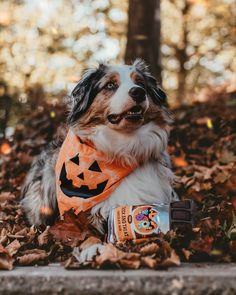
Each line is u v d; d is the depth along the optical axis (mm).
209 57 5668
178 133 2104
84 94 1241
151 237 1036
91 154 1202
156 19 2590
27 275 858
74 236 1106
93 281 828
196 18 5676
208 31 5664
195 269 895
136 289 816
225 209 1229
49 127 2221
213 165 1828
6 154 2117
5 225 1314
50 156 1369
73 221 1125
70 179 1194
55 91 3037
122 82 1211
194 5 5453
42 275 853
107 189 1162
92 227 1136
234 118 2184
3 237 1167
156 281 819
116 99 1180
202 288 811
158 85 1305
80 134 1230
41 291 842
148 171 1215
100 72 1244
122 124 1177
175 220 1043
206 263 967
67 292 832
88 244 1029
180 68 5621
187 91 4379
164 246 952
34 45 3988
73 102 1264
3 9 4160
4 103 2680
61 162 1232
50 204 1296
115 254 918
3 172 1938
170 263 902
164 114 1265
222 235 1066
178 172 1796
